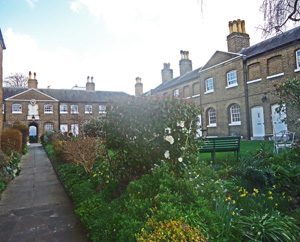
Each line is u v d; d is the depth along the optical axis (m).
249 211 2.99
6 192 5.96
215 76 17.42
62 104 29.77
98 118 14.05
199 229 2.20
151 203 2.84
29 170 9.13
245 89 14.63
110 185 4.38
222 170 4.77
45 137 19.83
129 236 2.33
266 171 4.09
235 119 15.83
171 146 4.13
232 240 2.39
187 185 3.12
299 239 2.48
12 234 3.48
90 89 35.22
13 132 12.15
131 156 4.41
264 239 2.44
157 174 3.56
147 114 4.09
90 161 6.20
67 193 5.67
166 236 2.07
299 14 4.36
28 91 27.80
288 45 11.98
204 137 4.74
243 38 16.61
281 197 3.51
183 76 23.70
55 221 3.96
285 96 5.79
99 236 2.85
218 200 3.01
